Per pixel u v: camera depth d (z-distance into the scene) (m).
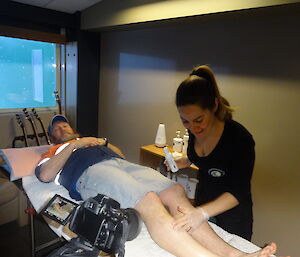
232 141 1.17
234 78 1.93
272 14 1.66
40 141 2.77
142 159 2.33
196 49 2.13
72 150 1.67
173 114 2.39
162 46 2.38
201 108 1.09
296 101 1.65
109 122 3.08
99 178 1.44
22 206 1.95
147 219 1.23
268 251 1.04
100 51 3.01
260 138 1.86
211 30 2.01
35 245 1.74
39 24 2.62
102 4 2.45
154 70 2.48
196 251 1.08
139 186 1.35
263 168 1.88
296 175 1.72
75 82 2.91
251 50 1.81
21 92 2.72
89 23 2.64
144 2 2.10
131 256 1.14
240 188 1.14
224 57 1.97
